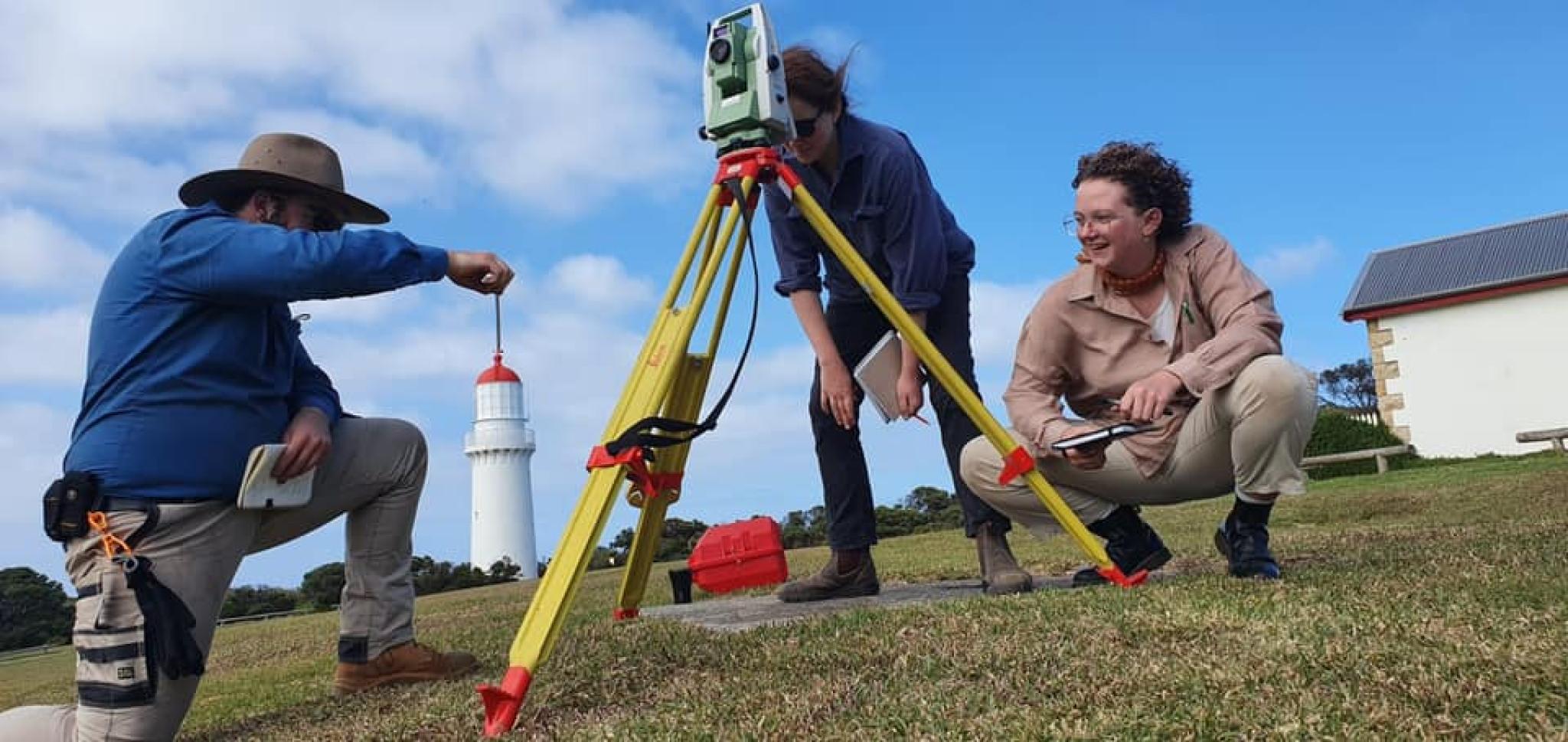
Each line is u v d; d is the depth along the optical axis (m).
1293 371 2.61
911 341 2.80
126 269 2.20
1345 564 2.90
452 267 2.33
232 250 2.14
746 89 2.62
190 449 2.17
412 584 2.80
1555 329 16.52
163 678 2.09
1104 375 2.96
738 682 2.02
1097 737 1.39
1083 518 3.12
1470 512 5.91
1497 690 1.43
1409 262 18.50
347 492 2.62
